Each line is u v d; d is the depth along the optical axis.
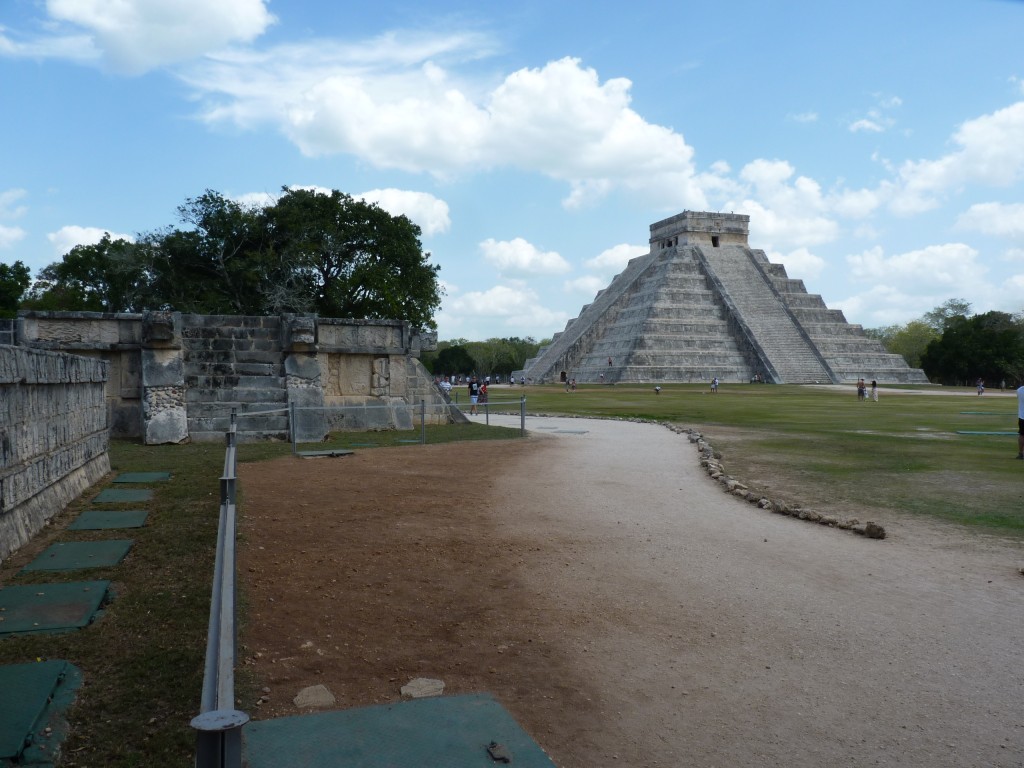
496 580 7.07
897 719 4.47
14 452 7.65
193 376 18.53
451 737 4.10
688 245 106.62
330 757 3.85
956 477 13.62
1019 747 4.15
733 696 4.77
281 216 48.56
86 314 17.58
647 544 8.49
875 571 7.52
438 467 14.03
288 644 5.40
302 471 13.10
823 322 99.56
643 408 36.78
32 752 3.73
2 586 6.37
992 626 5.98
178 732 4.00
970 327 93.88
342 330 20.91
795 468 14.81
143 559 7.27
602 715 4.50
